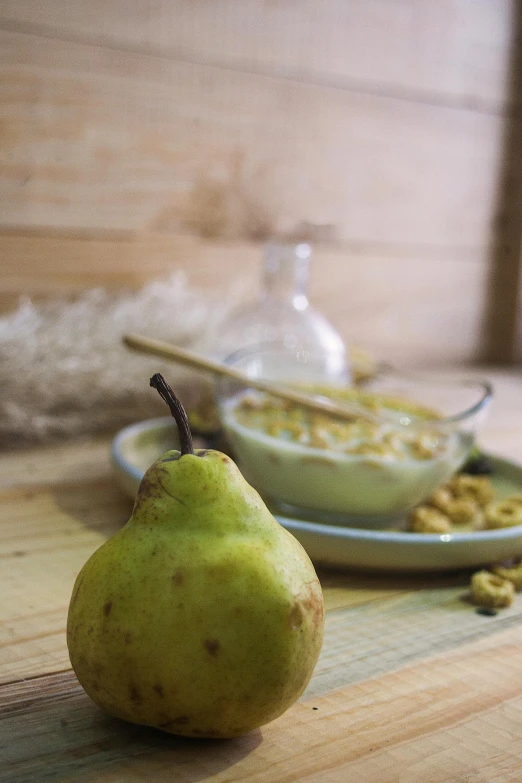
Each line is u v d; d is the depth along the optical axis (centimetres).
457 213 131
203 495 48
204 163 103
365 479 68
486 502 75
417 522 69
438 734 51
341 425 71
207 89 101
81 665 48
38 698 52
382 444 69
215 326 93
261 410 73
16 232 90
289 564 48
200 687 47
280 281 89
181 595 47
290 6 106
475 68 128
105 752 49
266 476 70
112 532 69
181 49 98
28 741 49
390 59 118
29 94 88
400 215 124
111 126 94
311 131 112
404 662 57
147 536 48
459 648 58
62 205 93
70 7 89
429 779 49
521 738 51
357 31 114
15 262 91
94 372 85
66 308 89
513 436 97
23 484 76
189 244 104
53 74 89
